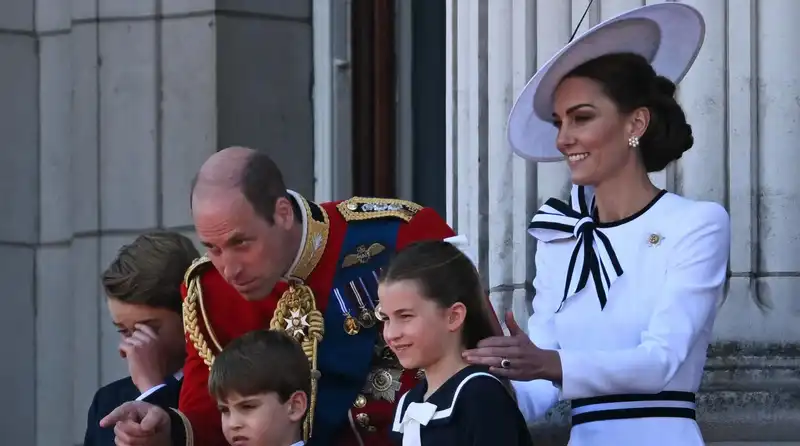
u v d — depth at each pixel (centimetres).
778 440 1623
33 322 2389
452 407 1276
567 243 1412
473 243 1852
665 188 1695
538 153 1509
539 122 1482
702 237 1329
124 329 1633
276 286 1477
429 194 2250
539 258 1433
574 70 1392
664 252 1336
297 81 2248
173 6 2233
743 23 1681
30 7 2423
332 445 1444
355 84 2245
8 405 2375
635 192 1376
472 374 1291
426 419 1285
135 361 1582
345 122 2238
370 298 1448
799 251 1659
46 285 2389
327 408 1435
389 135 2248
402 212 1490
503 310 1791
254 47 2225
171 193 2220
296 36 2250
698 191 1683
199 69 2209
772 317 1648
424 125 2253
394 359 1445
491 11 1847
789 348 1641
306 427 1422
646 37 1429
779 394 1625
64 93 2397
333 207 1490
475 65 1870
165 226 2223
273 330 1421
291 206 1423
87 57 2283
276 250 1398
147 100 2239
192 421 1475
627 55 1381
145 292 1595
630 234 1355
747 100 1678
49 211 2397
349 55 2241
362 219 1477
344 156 2234
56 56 2406
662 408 1324
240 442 1394
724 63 1688
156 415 1417
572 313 1370
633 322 1337
